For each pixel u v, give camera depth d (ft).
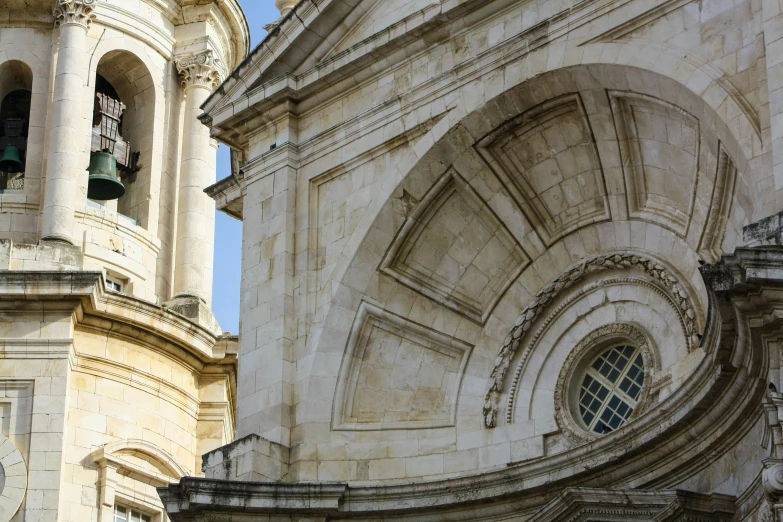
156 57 167.94
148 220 162.30
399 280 116.88
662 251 108.47
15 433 146.61
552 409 111.86
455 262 116.57
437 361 116.47
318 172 120.47
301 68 122.93
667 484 102.58
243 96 124.06
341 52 120.06
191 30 170.71
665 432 100.94
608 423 110.52
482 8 114.01
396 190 116.06
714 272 90.07
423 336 116.47
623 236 111.04
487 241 116.06
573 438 110.01
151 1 168.96
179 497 111.75
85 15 162.71
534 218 114.42
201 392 159.33
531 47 110.83
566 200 113.29
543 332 113.60
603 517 101.14
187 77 169.07
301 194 120.78
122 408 152.35
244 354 118.42
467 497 109.60
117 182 160.25
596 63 106.63
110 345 153.17
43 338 149.07
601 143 110.11
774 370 89.71
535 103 111.24
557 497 102.89
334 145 120.26
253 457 113.60
